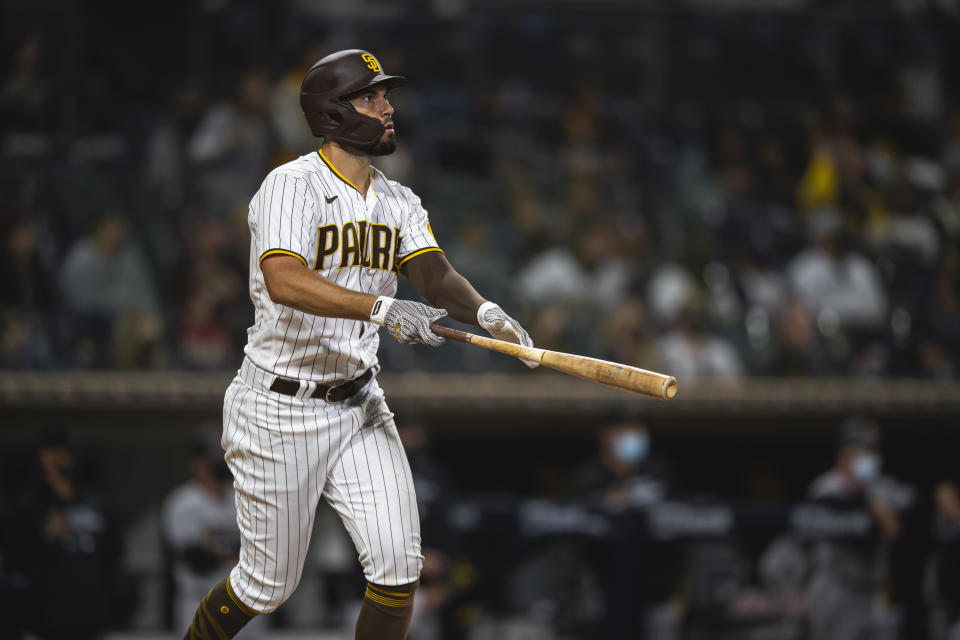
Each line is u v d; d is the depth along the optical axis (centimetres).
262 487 1191
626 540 2603
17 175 3403
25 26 4231
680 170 4266
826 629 2678
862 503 2680
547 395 3125
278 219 1125
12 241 3127
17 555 2362
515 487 3603
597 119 4481
